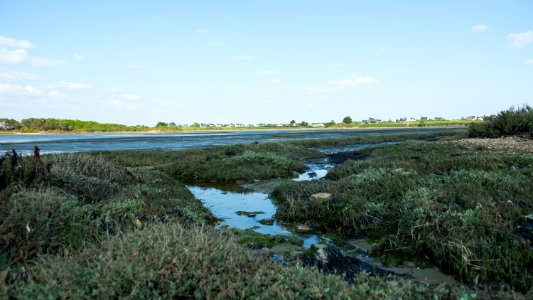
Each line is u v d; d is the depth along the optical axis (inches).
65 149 1301.7
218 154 918.4
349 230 324.5
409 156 663.8
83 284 156.9
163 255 171.9
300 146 1285.7
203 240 200.1
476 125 1003.9
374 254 272.8
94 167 486.9
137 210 320.2
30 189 305.1
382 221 322.3
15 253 195.9
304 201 409.4
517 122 888.3
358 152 1002.7
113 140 2124.8
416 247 263.7
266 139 1983.3
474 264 228.2
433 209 303.0
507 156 505.0
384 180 427.8
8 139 2379.4
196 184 649.6
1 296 149.8
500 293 186.1
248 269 189.2
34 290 154.9
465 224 263.3
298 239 303.1
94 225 252.1
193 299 162.1
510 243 239.0
